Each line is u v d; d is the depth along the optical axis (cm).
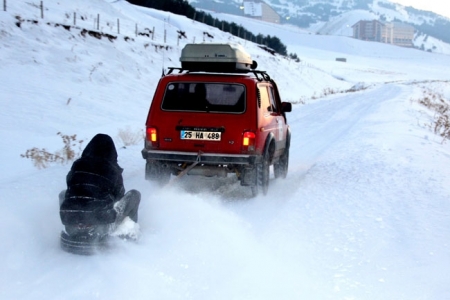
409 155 1216
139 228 622
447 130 1797
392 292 479
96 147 590
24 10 3191
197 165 854
